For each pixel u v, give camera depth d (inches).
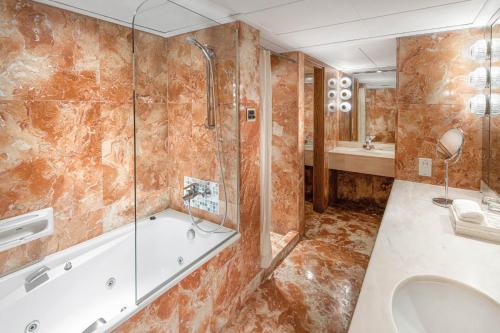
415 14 67.4
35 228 61.5
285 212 121.0
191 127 84.5
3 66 55.6
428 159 84.8
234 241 75.5
